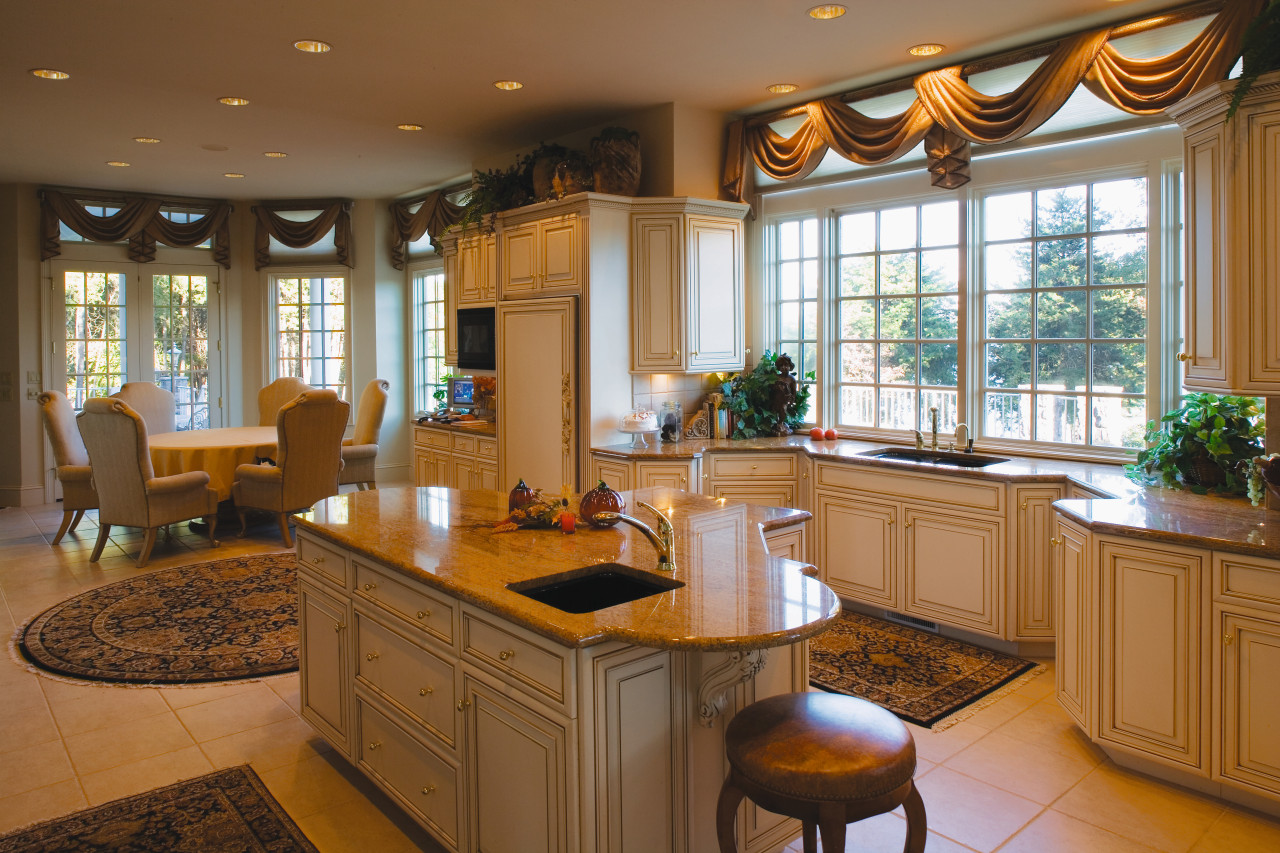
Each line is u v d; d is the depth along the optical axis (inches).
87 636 168.2
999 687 142.3
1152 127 151.6
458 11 142.5
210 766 119.0
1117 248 159.9
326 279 331.3
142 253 309.3
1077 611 118.5
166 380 321.1
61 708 137.5
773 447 188.2
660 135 200.8
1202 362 122.8
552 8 141.4
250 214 327.9
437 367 322.3
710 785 85.0
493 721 83.3
